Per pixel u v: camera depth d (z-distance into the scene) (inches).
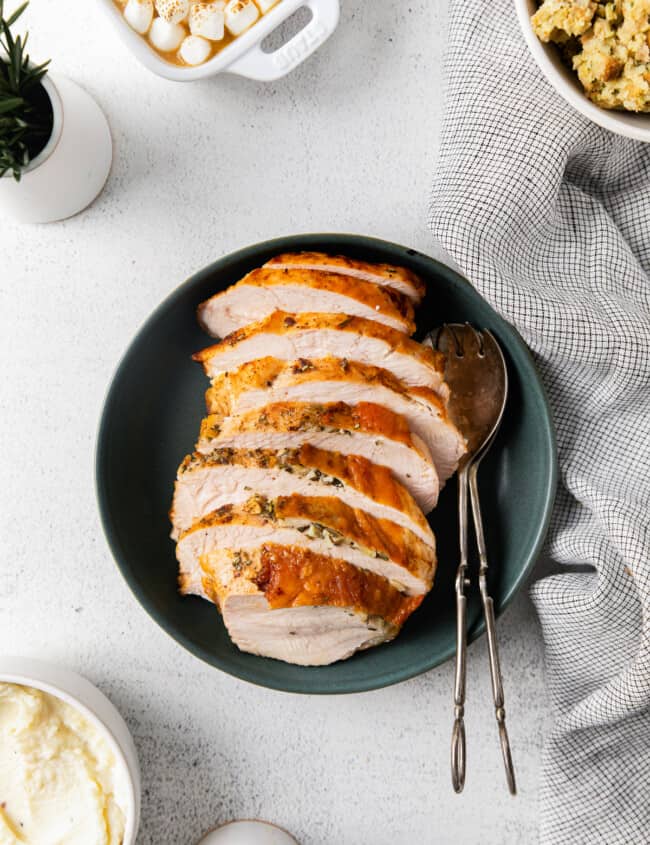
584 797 30.5
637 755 30.6
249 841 30.6
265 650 30.0
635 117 27.2
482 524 30.8
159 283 31.8
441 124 31.0
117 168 31.8
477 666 31.4
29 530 31.7
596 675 30.6
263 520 28.6
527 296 29.4
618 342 29.5
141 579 30.1
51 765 30.0
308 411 28.9
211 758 31.5
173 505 29.9
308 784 31.5
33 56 31.7
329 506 28.5
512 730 31.4
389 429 28.9
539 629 31.5
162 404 31.2
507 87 29.6
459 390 30.2
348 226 31.7
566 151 29.5
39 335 31.9
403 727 31.4
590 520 30.9
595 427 30.8
